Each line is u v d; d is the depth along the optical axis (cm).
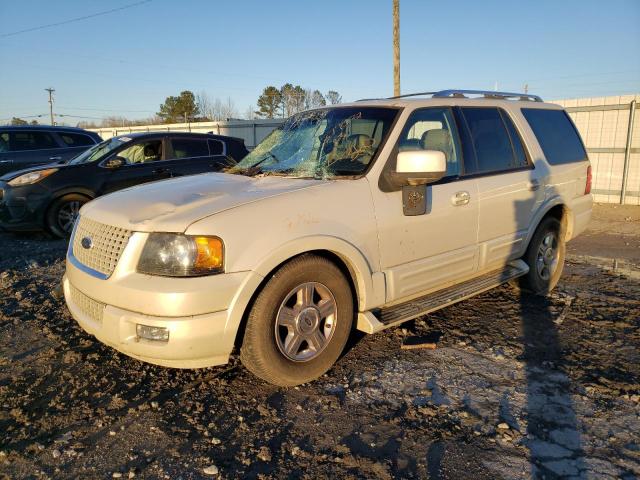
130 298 296
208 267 293
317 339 339
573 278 593
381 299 365
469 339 417
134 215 319
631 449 274
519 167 473
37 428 297
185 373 362
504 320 457
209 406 319
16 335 430
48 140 1094
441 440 283
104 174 843
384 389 338
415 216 378
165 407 319
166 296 286
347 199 345
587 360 380
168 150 894
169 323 287
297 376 332
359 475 255
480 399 326
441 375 357
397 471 258
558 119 547
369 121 397
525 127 491
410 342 407
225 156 940
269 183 360
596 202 1273
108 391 338
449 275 413
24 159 1052
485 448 276
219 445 281
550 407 316
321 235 326
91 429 296
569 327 442
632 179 1213
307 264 325
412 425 297
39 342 416
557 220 523
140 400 327
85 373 362
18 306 500
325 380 351
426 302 396
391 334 425
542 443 280
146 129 2891
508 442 280
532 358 383
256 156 442
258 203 318
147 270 298
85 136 1148
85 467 263
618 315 471
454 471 257
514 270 477
